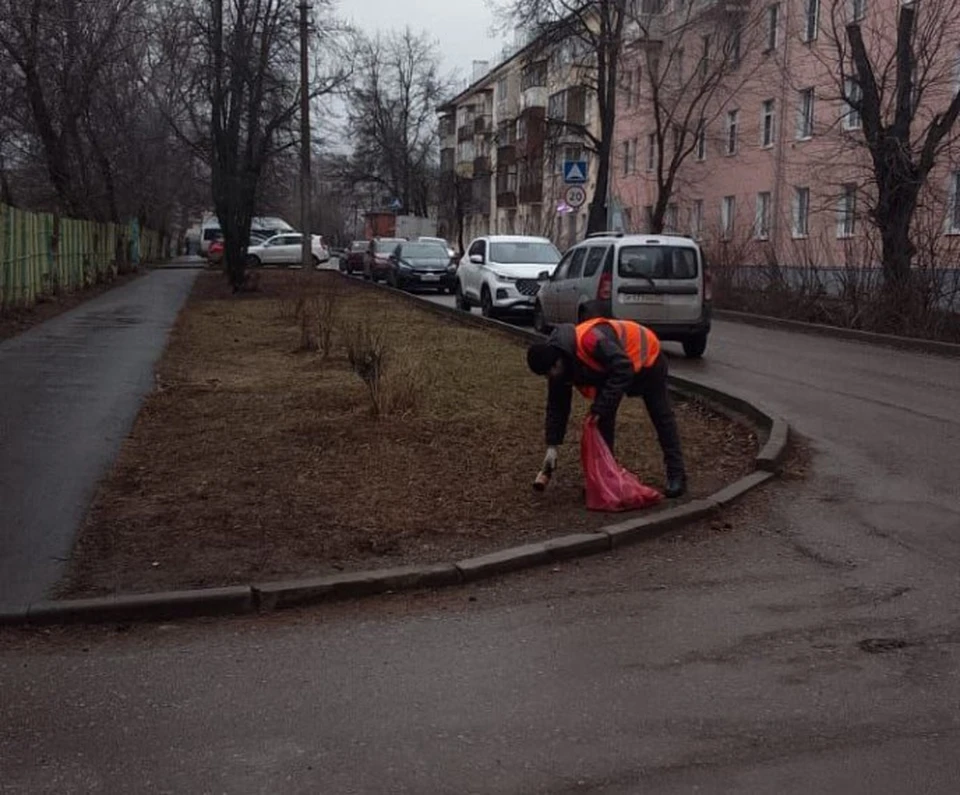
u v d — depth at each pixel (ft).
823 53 95.30
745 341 61.57
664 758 12.44
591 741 12.92
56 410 33.63
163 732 13.35
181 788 11.88
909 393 40.01
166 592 17.90
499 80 214.07
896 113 65.92
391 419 31.04
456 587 18.98
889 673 14.88
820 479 26.27
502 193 193.98
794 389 41.04
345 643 16.43
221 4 93.86
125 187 142.20
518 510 22.90
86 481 24.97
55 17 75.66
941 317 59.62
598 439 23.04
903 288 62.34
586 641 16.35
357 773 12.19
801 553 20.67
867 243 68.18
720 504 23.38
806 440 30.68
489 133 216.74
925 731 13.05
